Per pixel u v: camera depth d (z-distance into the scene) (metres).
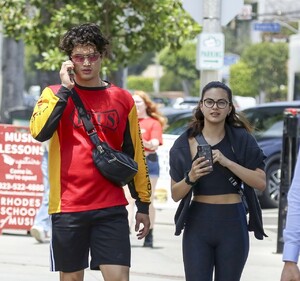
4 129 23.14
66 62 11.76
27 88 137.88
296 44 67.12
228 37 111.19
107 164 11.69
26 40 27.50
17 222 23.28
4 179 23.27
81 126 11.80
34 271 18.91
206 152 12.59
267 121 33.12
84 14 26.23
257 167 13.07
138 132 12.31
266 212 31.08
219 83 13.11
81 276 12.20
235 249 12.89
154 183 21.86
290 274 9.24
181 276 18.80
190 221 12.99
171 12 27.55
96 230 11.84
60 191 11.83
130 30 27.73
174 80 146.12
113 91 12.06
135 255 21.09
